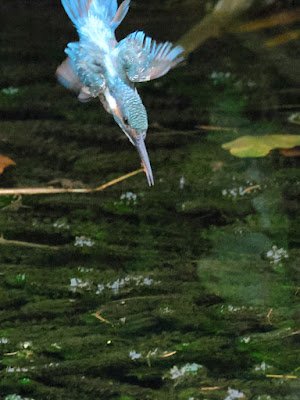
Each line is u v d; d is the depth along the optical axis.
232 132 5.54
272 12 6.79
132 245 4.79
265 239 4.80
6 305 4.68
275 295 4.70
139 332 4.64
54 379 4.57
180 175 5.12
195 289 4.71
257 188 5.01
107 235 4.81
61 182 5.00
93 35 4.35
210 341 4.63
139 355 4.61
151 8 7.05
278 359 4.61
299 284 4.71
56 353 4.61
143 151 4.36
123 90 4.34
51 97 6.01
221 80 6.27
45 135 5.52
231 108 5.84
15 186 4.90
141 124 4.35
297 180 5.06
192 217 4.84
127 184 5.04
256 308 4.68
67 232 4.81
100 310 4.68
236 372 4.58
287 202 4.87
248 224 4.83
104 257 4.77
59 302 4.69
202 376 4.58
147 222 4.84
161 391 4.55
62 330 4.64
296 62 6.37
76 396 4.54
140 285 4.72
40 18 7.12
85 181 5.04
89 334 4.64
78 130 5.60
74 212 4.85
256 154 4.93
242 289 4.71
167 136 5.54
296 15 6.68
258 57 6.55
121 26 6.79
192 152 5.35
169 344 4.63
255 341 4.63
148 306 4.69
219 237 4.81
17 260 4.76
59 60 6.48
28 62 6.42
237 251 4.78
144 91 6.16
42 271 4.74
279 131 5.46
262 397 4.55
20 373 4.58
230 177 5.10
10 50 6.61
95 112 5.87
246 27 6.72
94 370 4.59
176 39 6.59
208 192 4.97
